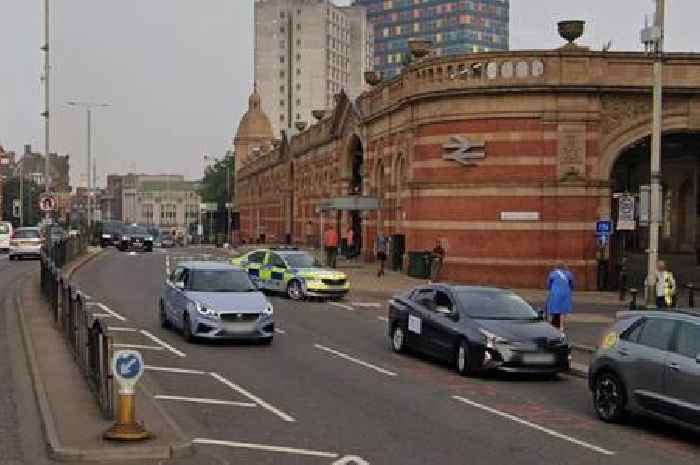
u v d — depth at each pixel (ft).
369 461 31.37
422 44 126.31
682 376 35.45
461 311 53.42
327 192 188.44
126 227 240.53
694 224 157.99
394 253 133.59
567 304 66.33
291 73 575.79
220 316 58.75
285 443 33.73
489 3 577.43
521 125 108.78
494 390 47.26
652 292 65.98
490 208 110.01
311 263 98.43
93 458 30.07
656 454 33.99
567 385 49.80
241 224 351.67
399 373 51.62
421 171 119.34
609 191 108.68
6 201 400.47
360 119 155.53
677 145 133.49
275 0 579.89
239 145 372.17
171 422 34.96
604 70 107.55
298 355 57.00
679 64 108.47
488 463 31.68
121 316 74.84
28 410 38.47
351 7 609.83
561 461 32.35
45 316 70.64
